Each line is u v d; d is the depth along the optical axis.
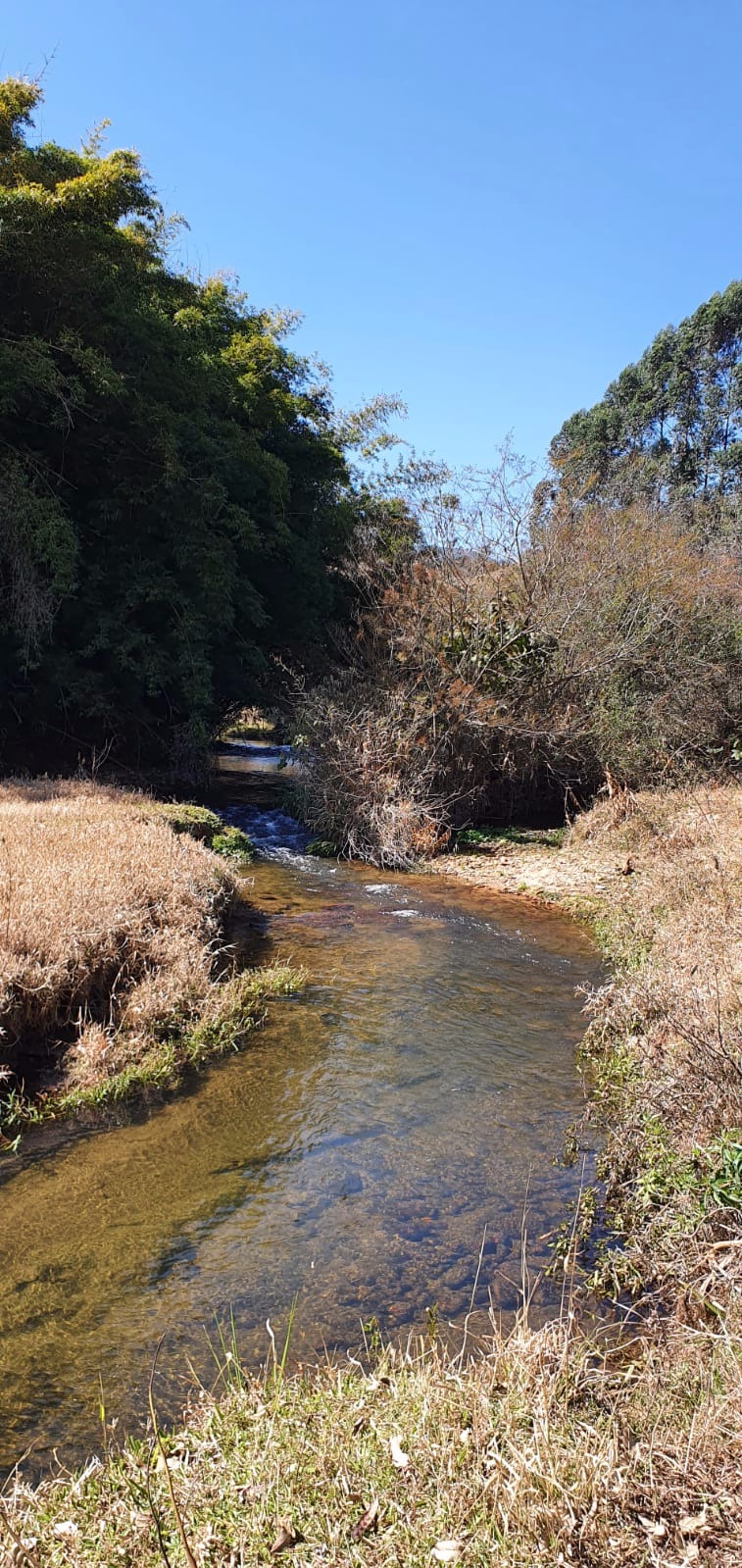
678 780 13.42
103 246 13.78
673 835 10.70
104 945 6.24
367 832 12.81
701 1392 2.66
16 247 12.62
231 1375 3.13
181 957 6.62
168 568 15.56
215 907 8.18
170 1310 3.49
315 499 19.83
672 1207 3.80
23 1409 2.99
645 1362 2.95
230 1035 6.09
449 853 12.76
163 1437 2.78
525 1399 2.63
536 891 10.68
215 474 15.69
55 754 15.62
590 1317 3.49
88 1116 5.00
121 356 14.73
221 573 15.35
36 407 13.61
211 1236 3.97
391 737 13.28
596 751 13.68
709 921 7.07
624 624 14.44
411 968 7.84
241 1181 4.42
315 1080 5.58
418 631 14.03
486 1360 2.94
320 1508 2.30
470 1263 3.84
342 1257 3.85
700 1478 2.33
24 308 13.65
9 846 7.93
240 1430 2.68
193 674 15.16
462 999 7.11
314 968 7.73
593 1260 3.87
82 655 14.48
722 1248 3.42
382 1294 3.62
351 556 18.69
